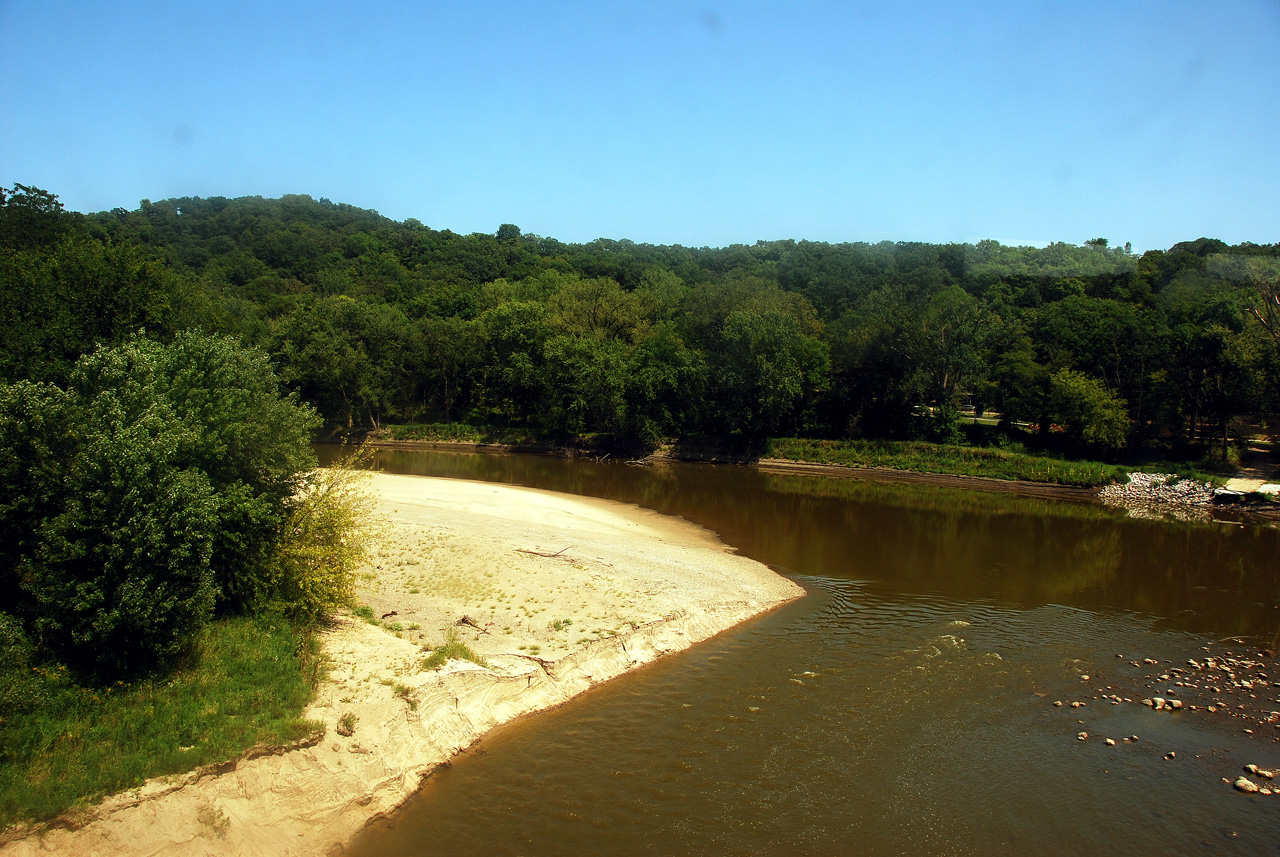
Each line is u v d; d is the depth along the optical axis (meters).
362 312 71.06
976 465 55.16
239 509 15.36
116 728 11.84
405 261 134.62
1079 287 79.75
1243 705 17.16
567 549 26.50
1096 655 20.09
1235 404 51.19
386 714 14.05
